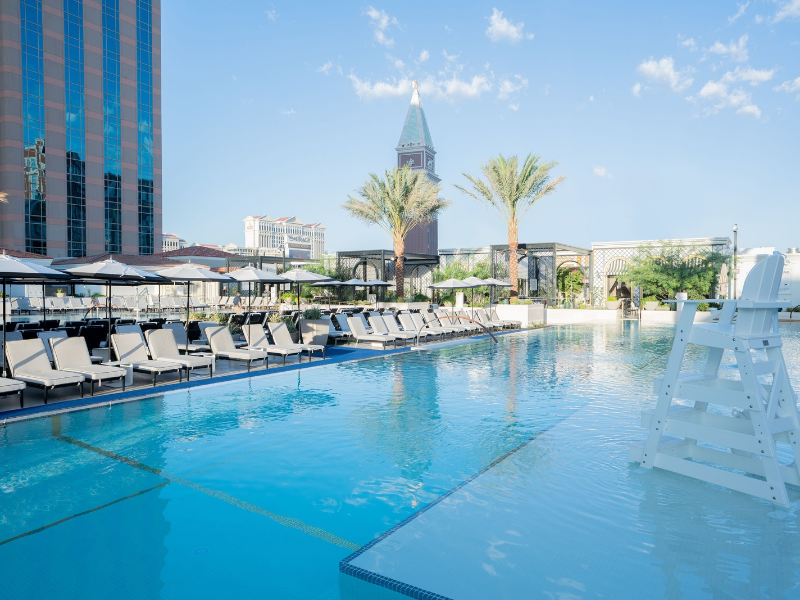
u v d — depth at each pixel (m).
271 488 4.42
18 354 7.51
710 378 4.74
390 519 3.83
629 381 9.64
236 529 3.66
